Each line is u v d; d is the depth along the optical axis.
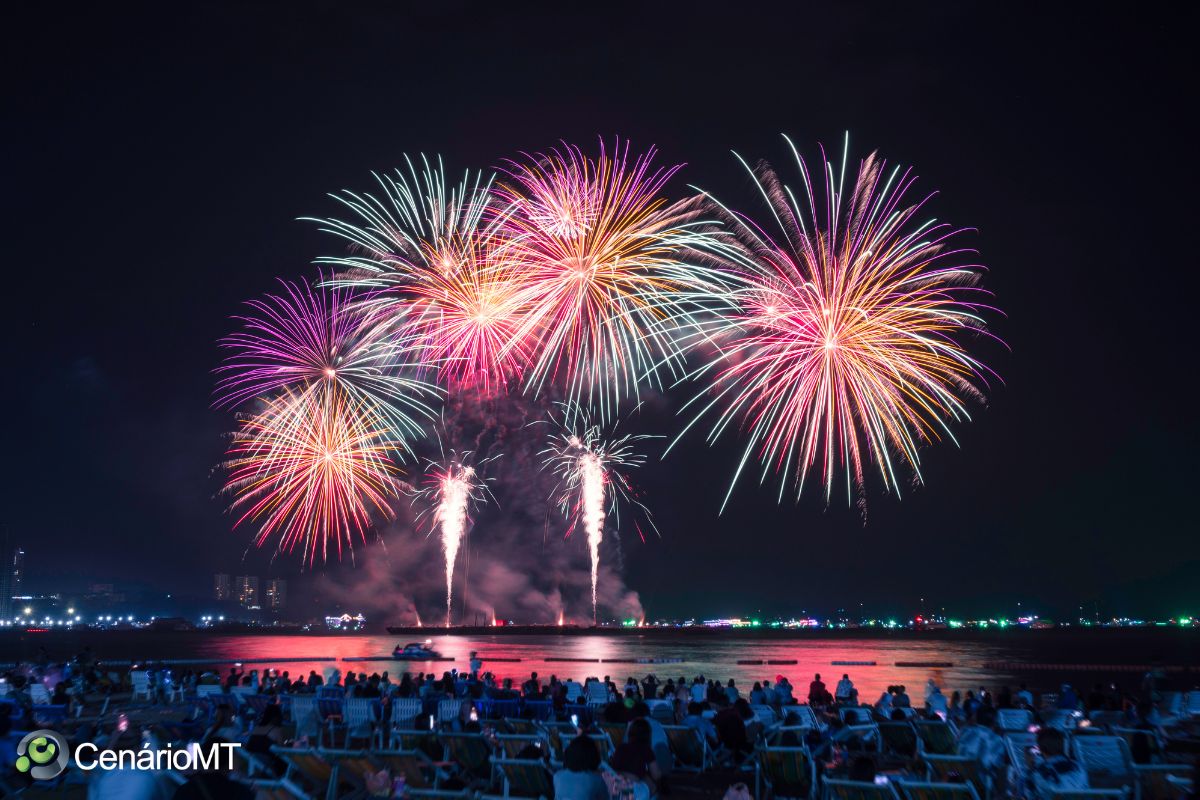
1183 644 190.62
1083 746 14.58
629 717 16.41
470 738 14.96
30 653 109.44
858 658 102.69
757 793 14.30
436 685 25.89
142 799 6.90
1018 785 12.66
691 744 16.92
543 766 11.93
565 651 123.38
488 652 117.69
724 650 131.75
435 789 11.23
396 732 15.59
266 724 14.08
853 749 18.55
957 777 13.33
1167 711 24.06
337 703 22.19
